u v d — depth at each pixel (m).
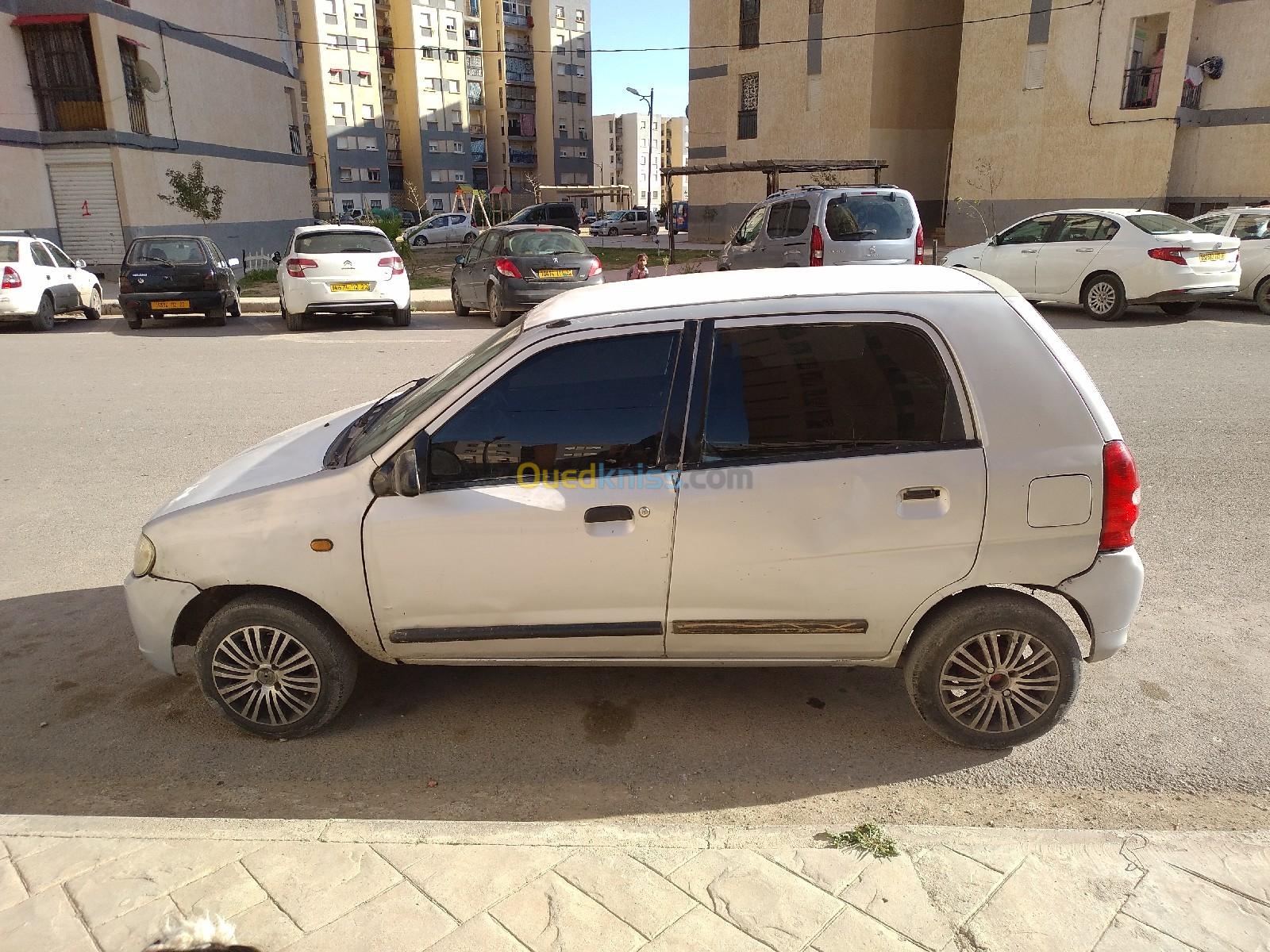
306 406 8.77
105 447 7.48
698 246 36.00
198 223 27.45
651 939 2.25
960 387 3.07
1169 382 8.80
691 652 3.30
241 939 2.27
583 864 2.50
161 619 3.40
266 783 3.27
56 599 4.75
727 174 35.72
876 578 3.12
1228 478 6.13
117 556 5.30
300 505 3.25
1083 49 24.33
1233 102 22.98
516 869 2.49
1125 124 23.95
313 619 3.34
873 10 29.22
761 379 3.13
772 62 32.44
